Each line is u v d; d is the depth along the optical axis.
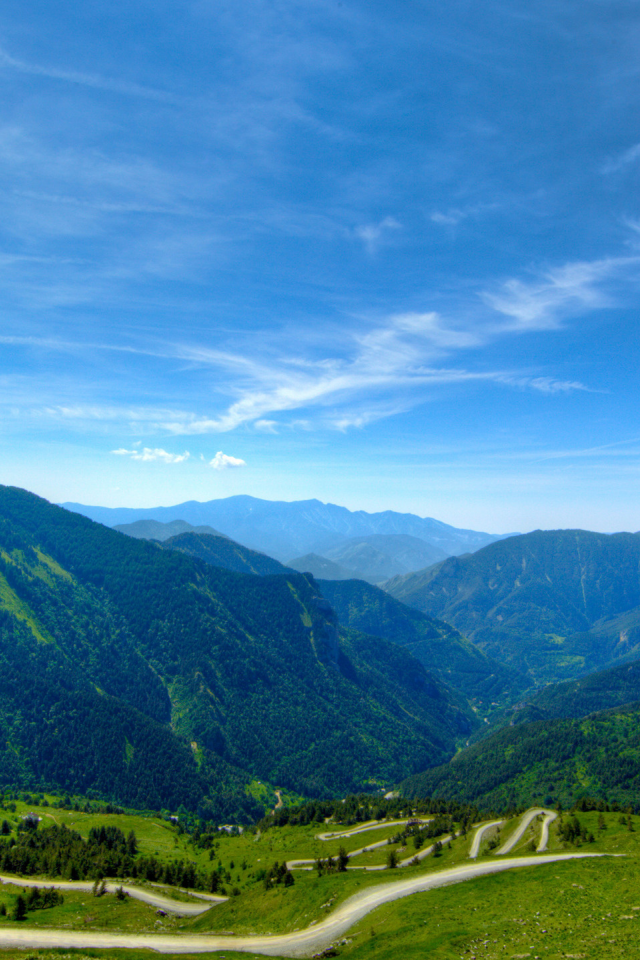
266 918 94.38
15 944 87.69
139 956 74.69
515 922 66.00
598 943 55.97
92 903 122.88
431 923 70.25
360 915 82.69
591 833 143.38
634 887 72.69
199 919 108.44
